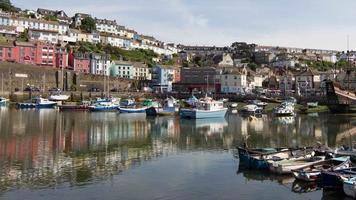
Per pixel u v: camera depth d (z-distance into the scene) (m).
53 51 164.88
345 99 112.69
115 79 171.75
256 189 30.81
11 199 27.91
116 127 70.75
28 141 52.31
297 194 29.61
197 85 183.00
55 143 51.16
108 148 48.25
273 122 84.06
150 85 187.38
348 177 28.95
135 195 29.22
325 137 60.25
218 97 145.50
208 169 37.34
